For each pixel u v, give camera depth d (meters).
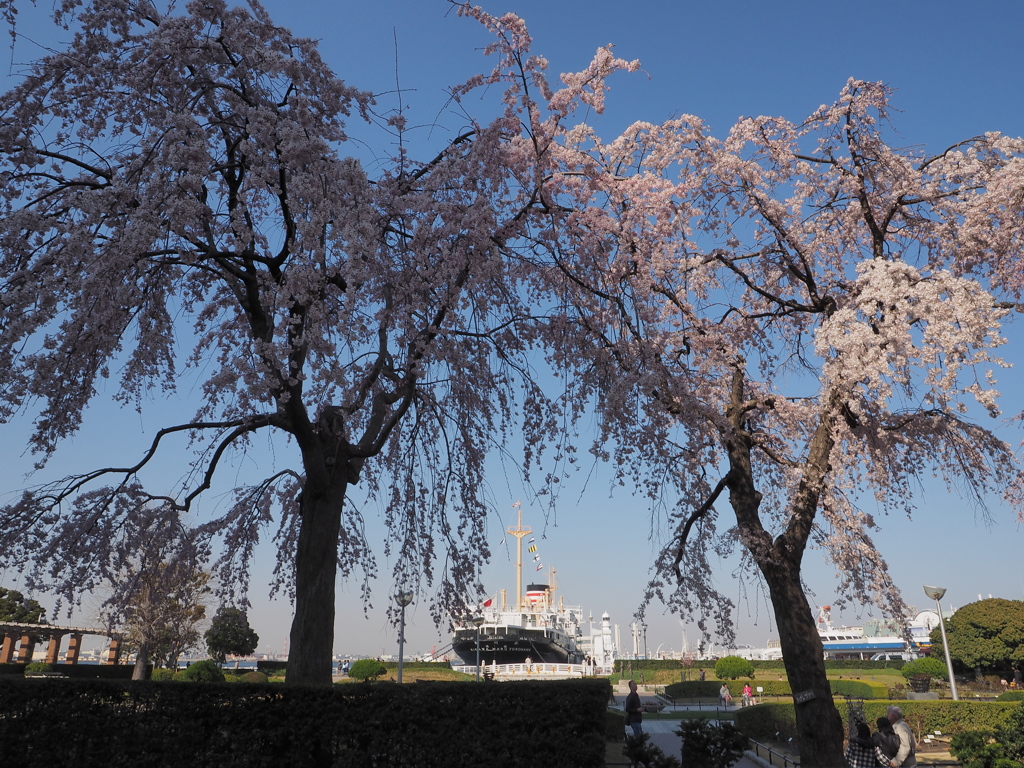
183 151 6.93
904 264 9.11
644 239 9.62
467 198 9.74
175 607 23.39
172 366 10.48
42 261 7.02
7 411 7.13
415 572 11.59
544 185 9.64
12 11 7.26
